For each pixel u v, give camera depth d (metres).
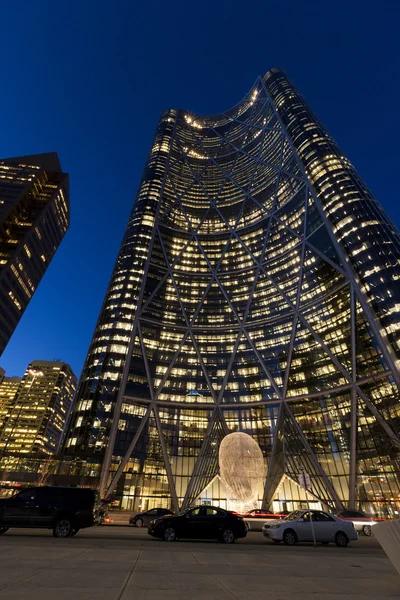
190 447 72.44
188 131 174.75
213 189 142.38
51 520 15.70
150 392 77.06
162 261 106.56
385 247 71.31
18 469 58.31
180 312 96.38
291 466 68.19
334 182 91.81
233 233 120.69
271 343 87.00
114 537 18.08
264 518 33.22
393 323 61.91
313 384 73.88
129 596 5.62
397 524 7.12
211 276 108.06
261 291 99.19
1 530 16.12
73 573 7.29
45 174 135.62
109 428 67.88
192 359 87.38
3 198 116.50
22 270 110.19
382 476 56.84
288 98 136.00
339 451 63.75
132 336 83.50
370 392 63.41
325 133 112.25
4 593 5.45
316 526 18.73
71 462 61.91
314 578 7.90
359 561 11.24
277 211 113.12
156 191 126.00
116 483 62.72
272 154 130.50
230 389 82.31
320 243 88.19
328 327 77.00
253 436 74.38
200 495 66.62
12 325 105.31
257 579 7.57
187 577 7.50
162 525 17.59
